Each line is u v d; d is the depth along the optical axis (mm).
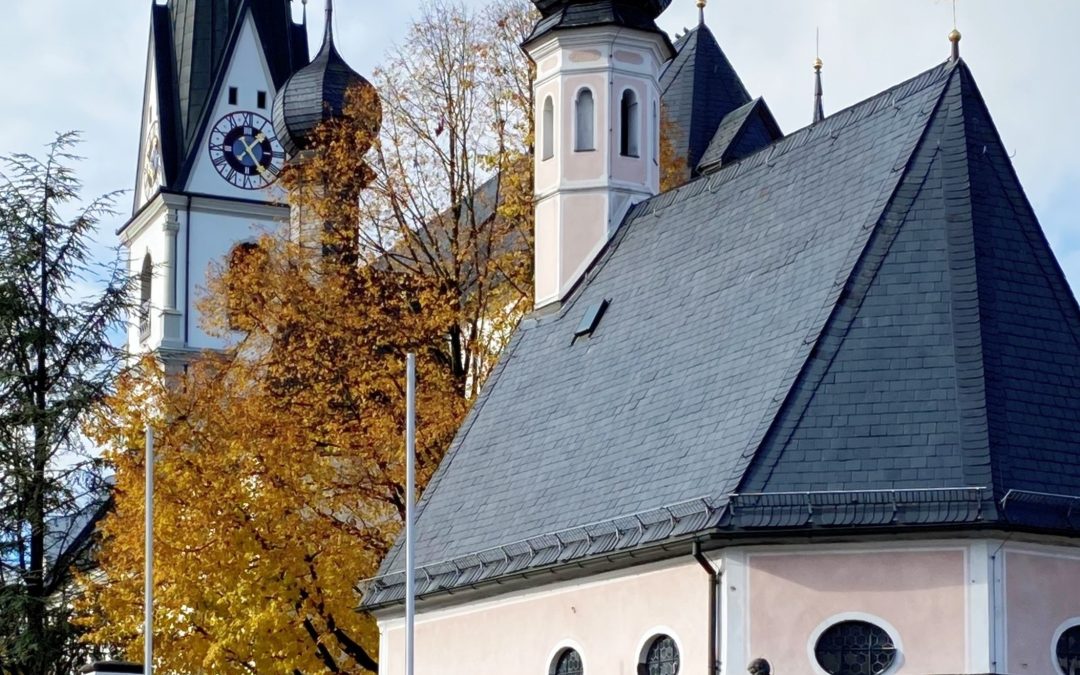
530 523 49812
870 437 42219
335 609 59469
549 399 54156
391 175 72188
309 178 72625
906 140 46781
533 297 66938
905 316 43812
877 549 41594
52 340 74375
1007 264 44500
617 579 46188
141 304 84375
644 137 60031
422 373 66125
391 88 73000
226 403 63969
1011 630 40781
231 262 76250
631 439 48562
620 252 57188
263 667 58594
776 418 42938
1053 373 43188
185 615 59344
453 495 54812
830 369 43375
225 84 122000
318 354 66688
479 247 70938
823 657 41688
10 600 70312
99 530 64375
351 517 63000
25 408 72938
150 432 55719
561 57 60125
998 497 40750
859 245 45219
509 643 49750
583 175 59312
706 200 54062
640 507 45656
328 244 71125
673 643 44375
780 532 41656
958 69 47125
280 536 59812
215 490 59906
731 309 48812
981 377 42469
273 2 123750
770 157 52125
